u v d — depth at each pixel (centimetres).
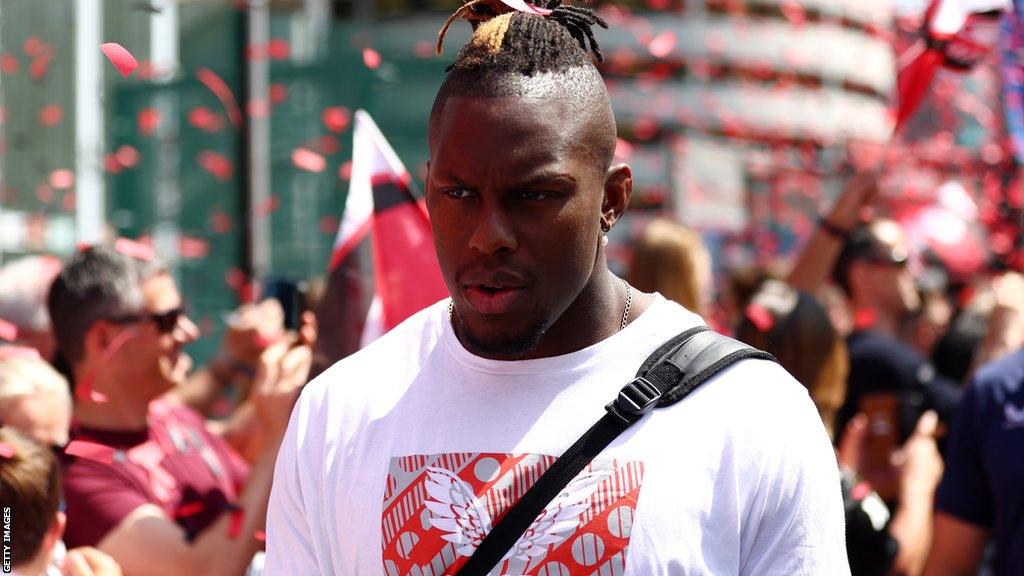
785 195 812
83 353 270
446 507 139
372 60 307
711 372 142
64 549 241
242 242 547
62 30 579
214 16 569
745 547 140
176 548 249
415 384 149
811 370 296
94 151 573
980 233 702
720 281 687
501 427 142
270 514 155
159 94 573
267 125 564
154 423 291
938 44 297
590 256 138
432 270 254
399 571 140
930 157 715
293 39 640
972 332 456
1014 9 293
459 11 151
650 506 136
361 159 260
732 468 138
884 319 420
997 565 269
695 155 774
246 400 374
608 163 140
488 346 138
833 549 142
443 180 135
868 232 419
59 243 565
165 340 275
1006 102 310
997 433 269
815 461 142
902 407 375
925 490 331
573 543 135
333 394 153
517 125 132
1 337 299
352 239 258
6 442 214
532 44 137
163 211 563
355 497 144
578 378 143
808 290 374
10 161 565
